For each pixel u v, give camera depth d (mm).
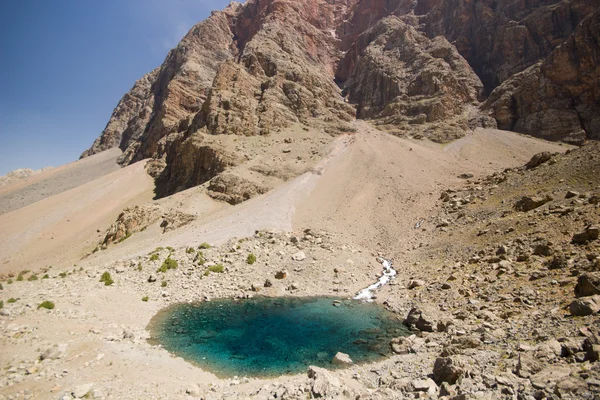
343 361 18531
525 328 17234
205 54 179750
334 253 42906
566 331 15070
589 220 27047
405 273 35812
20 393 13234
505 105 110500
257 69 124875
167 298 31000
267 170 83062
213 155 90438
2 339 17484
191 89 157875
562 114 97312
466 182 67312
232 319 26547
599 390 9023
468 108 119375
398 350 19984
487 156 89812
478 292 25156
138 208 70250
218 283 34906
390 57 144375
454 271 30875
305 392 13727
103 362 16859
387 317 26609
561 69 101062
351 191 70750
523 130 103188
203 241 46906
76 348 17844
